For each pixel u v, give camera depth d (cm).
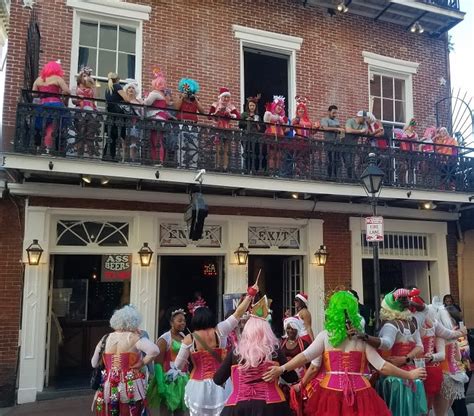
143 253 837
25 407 713
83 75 788
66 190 801
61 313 916
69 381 830
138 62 911
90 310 934
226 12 988
